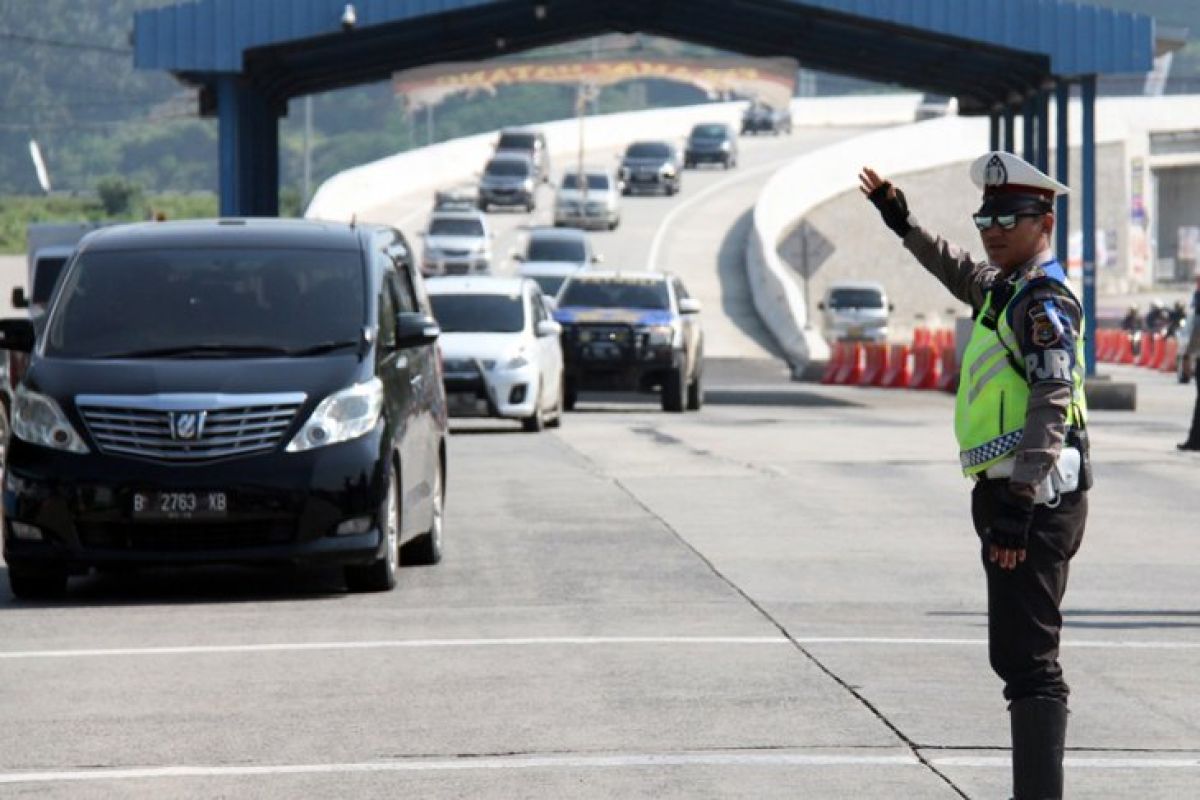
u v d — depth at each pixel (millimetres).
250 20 115188
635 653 33406
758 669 31844
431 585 42375
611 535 50938
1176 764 25406
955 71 139750
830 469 69875
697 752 25844
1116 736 27000
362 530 40562
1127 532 52094
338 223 46312
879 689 30078
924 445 81375
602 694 29781
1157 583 42562
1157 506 58344
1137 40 116875
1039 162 131750
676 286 114125
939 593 40750
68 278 43625
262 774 24828
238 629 36500
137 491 40031
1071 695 29938
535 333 90312
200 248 44125
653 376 108625
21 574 40844
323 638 35281
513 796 23609
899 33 119625
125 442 40406
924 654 33281
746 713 28312
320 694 29953
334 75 148625
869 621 37000
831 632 35656
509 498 60062
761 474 67875
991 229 21672
